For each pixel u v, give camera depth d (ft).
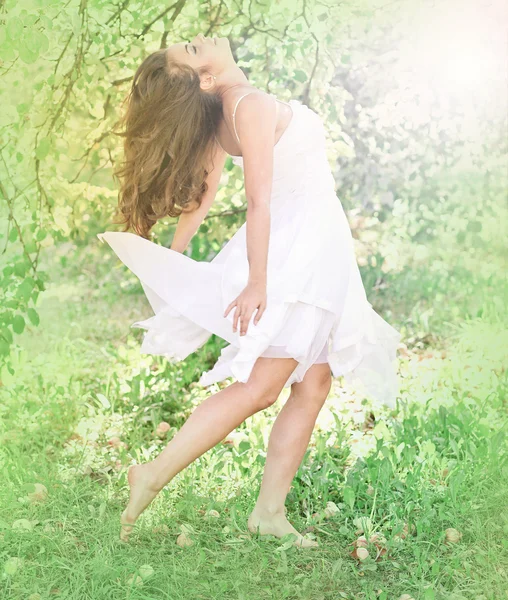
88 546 8.14
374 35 16.78
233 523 8.67
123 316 18.26
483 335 15.14
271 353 7.95
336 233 8.29
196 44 8.29
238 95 7.92
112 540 8.16
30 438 11.07
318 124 8.36
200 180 8.89
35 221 11.63
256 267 7.58
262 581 7.72
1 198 12.15
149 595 7.27
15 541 8.10
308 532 8.86
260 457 10.03
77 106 13.58
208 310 8.27
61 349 15.57
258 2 14.66
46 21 10.42
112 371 14.53
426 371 14.40
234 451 10.76
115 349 16.16
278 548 8.11
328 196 8.37
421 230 18.76
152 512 8.96
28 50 10.25
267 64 15.16
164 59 8.29
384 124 17.28
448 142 17.84
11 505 8.71
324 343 8.21
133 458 10.66
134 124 8.46
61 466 10.24
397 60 17.07
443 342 16.21
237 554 8.00
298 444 8.60
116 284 19.80
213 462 10.29
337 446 10.86
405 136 17.47
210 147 8.67
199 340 8.68
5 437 10.91
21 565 7.63
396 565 8.00
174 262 8.53
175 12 13.50
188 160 8.59
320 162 8.39
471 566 7.91
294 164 8.20
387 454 9.75
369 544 8.38
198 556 8.06
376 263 17.93
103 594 7.26
